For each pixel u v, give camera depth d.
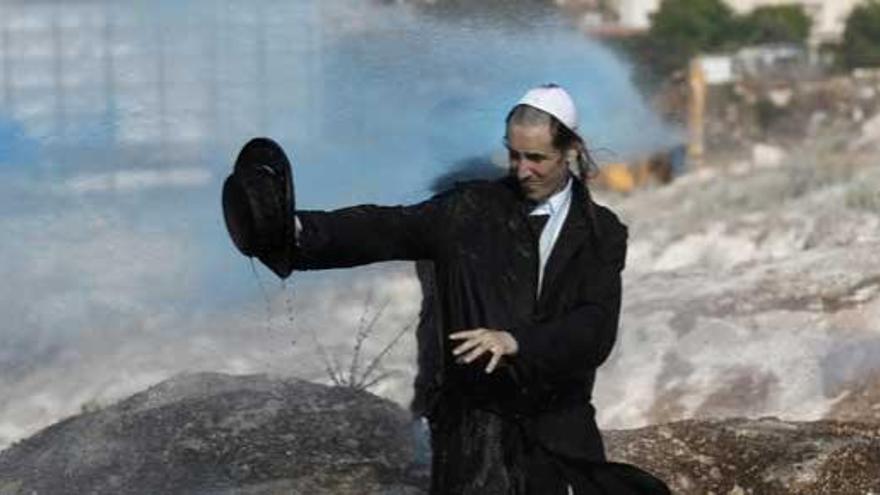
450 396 10.88
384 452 14.38
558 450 10.77
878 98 39.19
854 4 41.94
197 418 14.89
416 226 10.68
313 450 14.37
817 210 29.59
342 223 10.54
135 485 14.19
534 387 10.67
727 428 15.12
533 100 10.45
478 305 10.54
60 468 14.60
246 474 14.07
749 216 30.08
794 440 14.87
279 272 10.59
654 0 38.53
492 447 10.77
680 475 14.45
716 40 39.56
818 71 40.62
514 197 10.67
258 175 10.33
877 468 14.40
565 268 10.55
